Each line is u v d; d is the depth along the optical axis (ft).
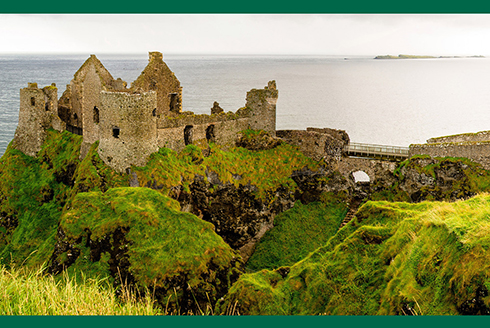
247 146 188.44
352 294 81.30
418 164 178.40
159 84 176.55
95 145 162.30
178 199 156.46
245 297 87.92
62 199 165.78
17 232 160.97
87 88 166.30
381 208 96.63
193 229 113.80
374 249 86.53
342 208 181.78
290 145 194.70
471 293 62.54
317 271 88.38
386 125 378.94
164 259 103.96
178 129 168.04
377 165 187.73
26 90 182.50
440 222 75.41
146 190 125.90
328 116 421.59
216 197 169.17
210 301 100.37
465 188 169.68
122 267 104.27
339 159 191.93
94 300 70.79
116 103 149.18
